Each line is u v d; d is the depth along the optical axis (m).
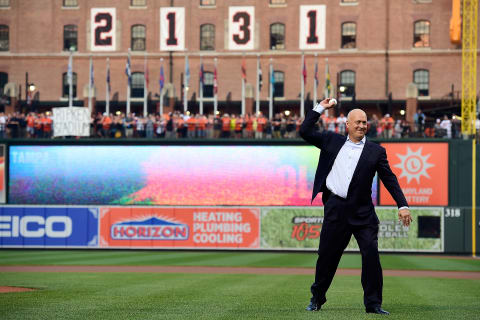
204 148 74.81
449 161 72.50
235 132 75.94
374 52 97.69
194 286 26.06
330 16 98.81
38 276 34.47
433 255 62.59
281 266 47.00
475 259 57.62
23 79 102.25
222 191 74.50
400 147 73.06
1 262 50.31
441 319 14.56
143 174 75.44
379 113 97.94
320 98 97.94
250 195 74.06
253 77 99.50
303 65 88.31
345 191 15.39
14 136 78.25
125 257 56.72
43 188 76.19
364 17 98.19
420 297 21.36
